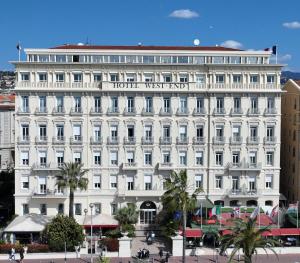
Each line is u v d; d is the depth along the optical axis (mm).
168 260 75875
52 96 91188
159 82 91375
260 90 92438
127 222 85188
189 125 93000
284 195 103562
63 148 92062
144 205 93625
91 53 93500
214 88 92500
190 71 92875
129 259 76500
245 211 87375
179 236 79375
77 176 84000
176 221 84500
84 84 91188
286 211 88812
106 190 93188
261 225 83375
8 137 120250
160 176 93438
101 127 92125
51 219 83562
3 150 120000
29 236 82688
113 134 92688
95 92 91188
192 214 87062
